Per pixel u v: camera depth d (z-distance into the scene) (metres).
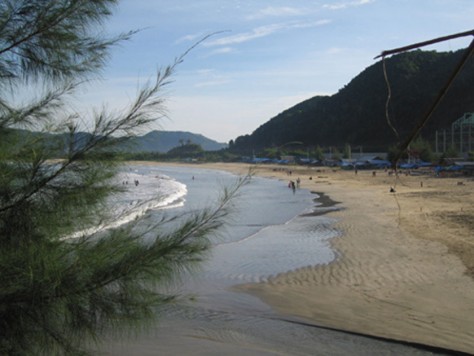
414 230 21.88
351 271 14.59
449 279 13.13
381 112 144.25
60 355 2.95
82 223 3.26
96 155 3.08
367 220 26.33
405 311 10.60
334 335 9.29
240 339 8.94
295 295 12.17
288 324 9.95
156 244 3.07
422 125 2.27
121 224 3.31
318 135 164.75
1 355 2.74
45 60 3.30
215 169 132.50
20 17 3.17
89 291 2.85
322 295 12.12
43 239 3.06
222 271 14.89
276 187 62.91
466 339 8.87
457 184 53.31
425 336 9.07
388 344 8.77
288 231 23.94
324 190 54.91
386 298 11.63
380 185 59.03
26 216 3.01
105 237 3.13
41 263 2.80
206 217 3.28
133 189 3.61
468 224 23.02
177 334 8.93
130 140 3.10
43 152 3.03
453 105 109.12
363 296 11.90
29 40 3.23
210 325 9.62
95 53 3.42
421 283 12.83
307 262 16.19
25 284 2.68
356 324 9.88
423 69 126.69
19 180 3.02
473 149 97.56
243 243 20.41
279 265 15.80
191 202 39.34
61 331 2.92
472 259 15.41
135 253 2.98
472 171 67.50
